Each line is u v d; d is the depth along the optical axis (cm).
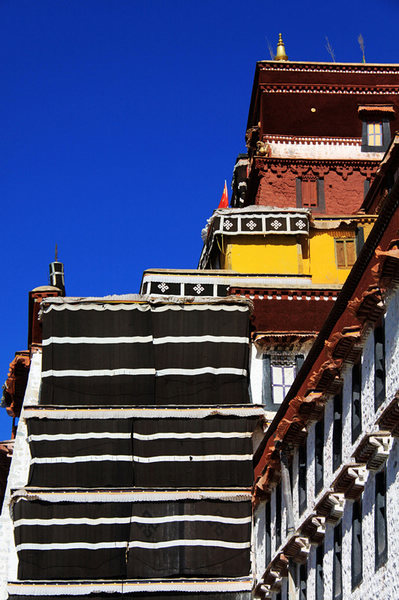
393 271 2761
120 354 4944
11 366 5588
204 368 4925
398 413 2639
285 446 3881
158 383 4909
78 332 4975
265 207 5853
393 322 2836
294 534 3653
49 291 5388
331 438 3444
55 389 4900
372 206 5847
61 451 4784
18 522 4669
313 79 6600
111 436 4800
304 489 3803
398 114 6569
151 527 4672
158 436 4803
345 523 3161
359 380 3206
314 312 5359
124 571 4606
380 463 2823
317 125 6544
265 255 5759
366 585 2892
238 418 4834
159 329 4978
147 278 5444
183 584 4575
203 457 4778
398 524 2650
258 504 4541
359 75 6619
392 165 5150
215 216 5812
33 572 4609
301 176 6438
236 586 4562
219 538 4656
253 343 5147
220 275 5478
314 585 3494
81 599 4562
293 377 5119
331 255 5791
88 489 4712
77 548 4634
